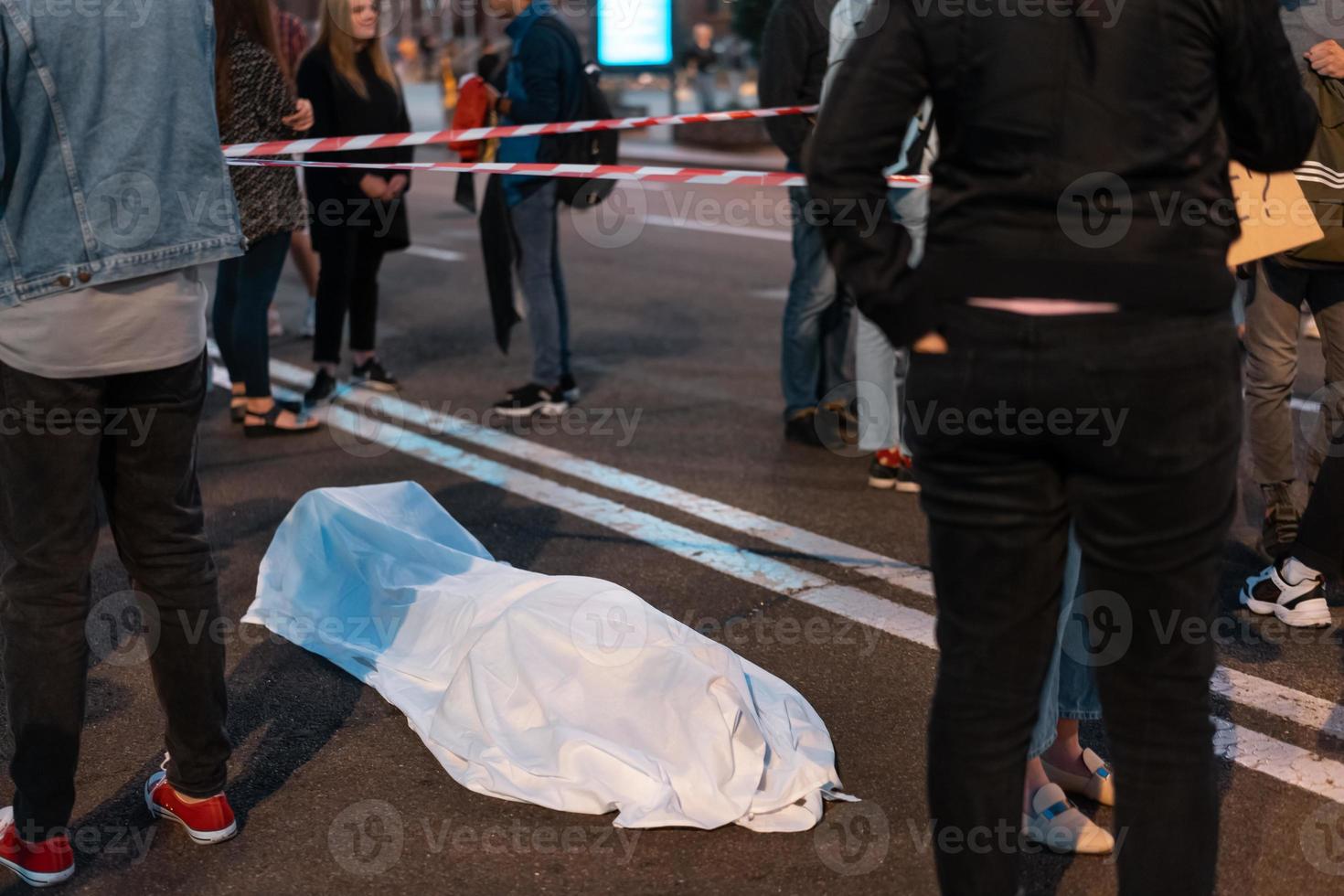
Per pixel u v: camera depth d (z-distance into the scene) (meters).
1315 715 3.13
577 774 2.76
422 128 19.92
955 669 1.96
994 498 1.88
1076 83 1.75
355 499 3.81
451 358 6.93
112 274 2.24
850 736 3.05
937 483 1.92
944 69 1.81
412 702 3.16
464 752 2.91
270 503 4.72
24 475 2.33
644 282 9.09
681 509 4.65
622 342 7.33
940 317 1.84
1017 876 2.00
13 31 2.12
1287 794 2.80
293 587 3.74
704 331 7.58
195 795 2.64
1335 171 3.42
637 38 12.98
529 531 4.45
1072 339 1.76
